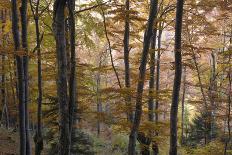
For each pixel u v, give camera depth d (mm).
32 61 19156
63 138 7938
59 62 7918
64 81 7926
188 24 16672
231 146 15727
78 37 15109
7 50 9820
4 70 17859
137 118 10906
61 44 7898
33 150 17719
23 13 10672
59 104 7922
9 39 16172
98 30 14867
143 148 13953
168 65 24609
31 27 16641
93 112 12828
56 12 7922
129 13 12664
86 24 14484
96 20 14664
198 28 17906
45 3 14531
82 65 15922
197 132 24734
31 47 18406
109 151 20344
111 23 15789
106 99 11812
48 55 15516
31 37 17344
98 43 23938
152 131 13867
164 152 20531
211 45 21484
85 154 14195
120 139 22062
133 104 11742
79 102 13516
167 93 12844
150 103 15109
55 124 13828
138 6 15852
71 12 8648
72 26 8656
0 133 20000
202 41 22266
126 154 20562
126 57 14195
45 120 13680
